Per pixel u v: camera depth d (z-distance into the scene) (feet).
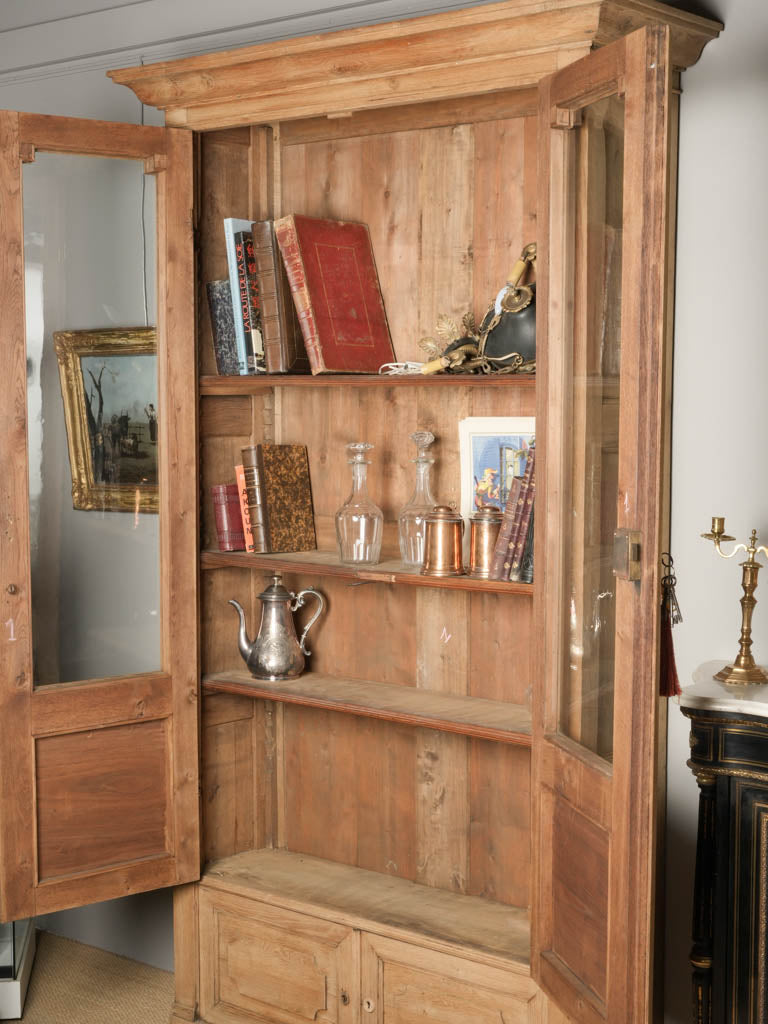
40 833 10.41
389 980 10.18
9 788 10.21
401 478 11.10
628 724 7.70
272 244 10.74
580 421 8.52
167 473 10.84
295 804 12.05
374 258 11.14
